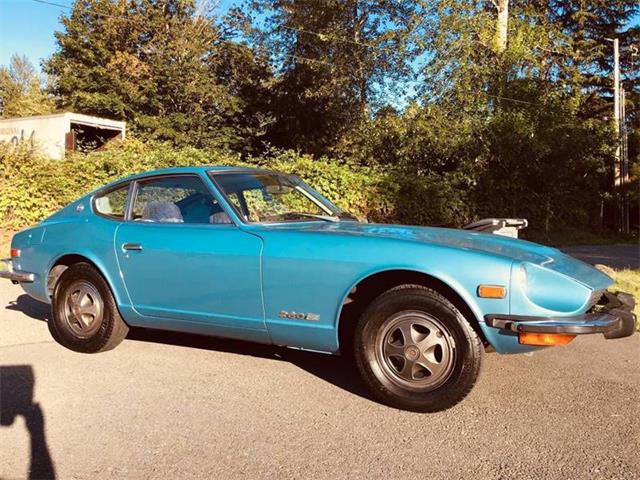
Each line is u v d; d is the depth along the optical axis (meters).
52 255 5.09
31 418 3.68
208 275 4.20
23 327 5.93
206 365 4.70
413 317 3.65
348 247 3.78
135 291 4.60
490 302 3.43
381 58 22.72
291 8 24.22
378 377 3.75
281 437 3.40
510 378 4.40
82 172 12.37
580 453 3.19
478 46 20.39
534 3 31.48
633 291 7.39
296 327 3.92
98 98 21.81
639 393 4.10
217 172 4.62
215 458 3.15
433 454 3.19
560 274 3.46
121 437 3.41
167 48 23.78
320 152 24.78
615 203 25.75
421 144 17.78
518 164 17.73
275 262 3.94
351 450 3.24
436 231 4.22
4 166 11.88
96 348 4.91
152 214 4.66
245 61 26.02
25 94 40.44
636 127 33.75
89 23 24.50
